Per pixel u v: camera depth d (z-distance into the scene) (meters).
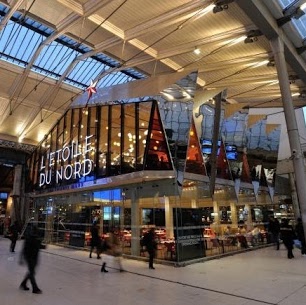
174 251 11.23
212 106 14.79
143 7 12.95
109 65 19.81
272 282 8.06
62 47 17.75
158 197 12.41
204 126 14.34
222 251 13.91
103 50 16.52
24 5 13.22
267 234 18.31
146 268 10.49
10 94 20.44
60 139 18.97
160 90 12.37
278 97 22.73
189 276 9.02
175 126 12.12
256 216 17.94
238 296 6.77
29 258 7.37
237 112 16.91
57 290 7.48
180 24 13.71
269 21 13.06
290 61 16.19
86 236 16.23
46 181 19.78
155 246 10.87
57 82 19.19
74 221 17.59
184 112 12.34
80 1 12.80
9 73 18.61
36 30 16.08
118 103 14.04
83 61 19.27
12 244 15.83
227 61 17.56
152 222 12.45
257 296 6.75
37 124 24.25
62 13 14.01
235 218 15.71
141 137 12.63
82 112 16.91
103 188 15.59
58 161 18.67
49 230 20.09
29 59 18.12
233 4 12.68
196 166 13.23
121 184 14.31
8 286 7.95
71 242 17.50
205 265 10.98
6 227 26.73
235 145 16.55
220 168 15.23
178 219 11.48
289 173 25.33
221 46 15.66
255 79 19.33
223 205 14.80
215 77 19.92
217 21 13.98
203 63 18.17
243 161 17.56
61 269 10.46
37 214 22.22
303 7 12.91
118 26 14.49
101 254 14.25
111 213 14.79
